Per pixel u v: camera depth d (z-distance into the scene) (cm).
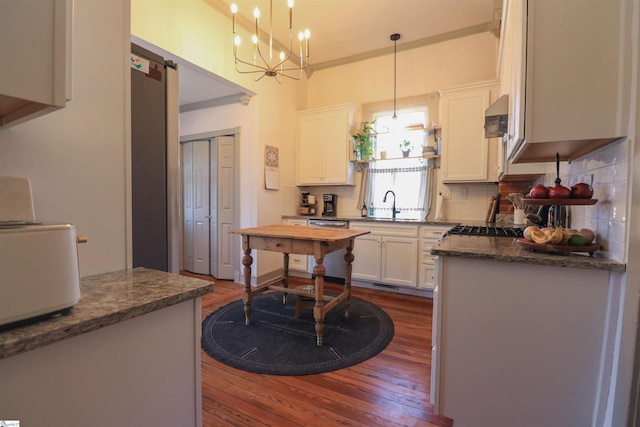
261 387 182
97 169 104
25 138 88
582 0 121
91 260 103
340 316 291
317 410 162
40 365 62
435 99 389
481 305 138
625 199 113
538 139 127
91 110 103
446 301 143
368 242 376
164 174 154
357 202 438
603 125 118
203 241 452
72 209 98
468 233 206
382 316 292
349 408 164
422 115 401
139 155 143
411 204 406
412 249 350
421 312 303
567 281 124
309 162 443
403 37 378
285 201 433
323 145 432
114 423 75
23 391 60
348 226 388
